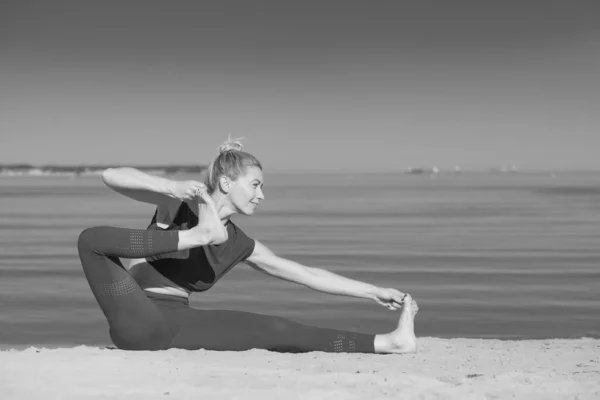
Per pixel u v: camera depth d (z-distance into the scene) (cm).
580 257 1731
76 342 749
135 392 306
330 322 889
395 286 1230
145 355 392
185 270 415
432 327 869
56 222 3119
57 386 313
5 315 899
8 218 3450
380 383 328
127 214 3834
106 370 347
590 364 395
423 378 338
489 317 936
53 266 1490
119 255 381
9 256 1695
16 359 367
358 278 1341
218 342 418
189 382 327
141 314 396
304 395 300
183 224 406
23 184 18650
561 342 527
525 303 1046
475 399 299
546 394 307
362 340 431
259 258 436
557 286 1234
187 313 418
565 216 3753
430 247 2005
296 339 426
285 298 1069
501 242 2164
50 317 888
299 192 9862
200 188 381
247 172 410
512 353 443
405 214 4009
